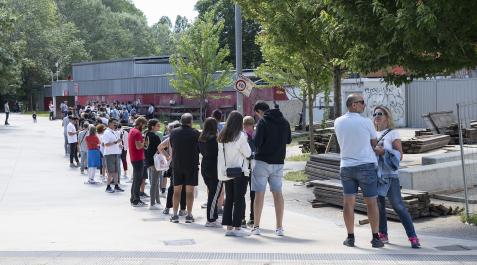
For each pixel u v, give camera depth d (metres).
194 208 13.38
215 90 45.75
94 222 11.55
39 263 7.58
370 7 10.39
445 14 9.38
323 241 9.17
